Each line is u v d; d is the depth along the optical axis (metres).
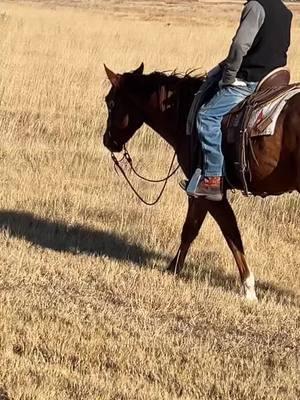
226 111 7.05
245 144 6.75
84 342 6.13
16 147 12.90
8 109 15.25
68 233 9.33
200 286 7.73
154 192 10.94
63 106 15.77
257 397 5.44
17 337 6.20
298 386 5.64
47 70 18.55
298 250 9.32
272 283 8.23
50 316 6.64
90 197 10.60
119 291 7.48
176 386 5.55
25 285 7.49
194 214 7.89
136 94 8.05
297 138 6.42
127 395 5.34
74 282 7.65
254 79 7.10
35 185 10.95
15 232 9.16
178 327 6.75
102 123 14.87
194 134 7.36
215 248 9.17
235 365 5.94
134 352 6.02
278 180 6.71
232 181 7.16
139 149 13.40
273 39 7.04
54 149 12.96
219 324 6.87
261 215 10.41
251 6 6.95
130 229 9.59
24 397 5.23
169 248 9.20
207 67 21.38
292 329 6.84
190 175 7.58
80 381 5.50
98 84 17.81
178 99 7.79
